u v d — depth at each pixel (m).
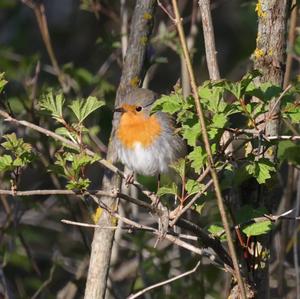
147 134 10.67
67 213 14.01
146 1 10.63
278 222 11.98
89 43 18.80
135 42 10.67
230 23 18.42
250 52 15.45
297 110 7.89
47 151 12.13
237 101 7.95
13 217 13.48
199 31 14.77
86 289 10.19
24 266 14.18
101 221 10.15
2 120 10.05
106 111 13.63
